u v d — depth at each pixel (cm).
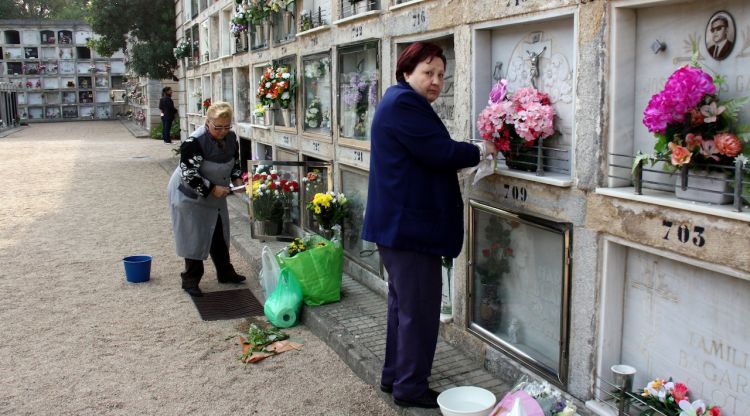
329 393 346
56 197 1028
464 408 298
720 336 236
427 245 294
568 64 299
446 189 296
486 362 352
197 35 1315
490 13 331
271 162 636
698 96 212
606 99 265
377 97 468
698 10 237
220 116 482
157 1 1802
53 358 394
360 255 523
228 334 435
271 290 489
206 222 514
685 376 252
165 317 470
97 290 536
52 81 3453
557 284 310
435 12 383
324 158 585
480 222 360
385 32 449
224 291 535
